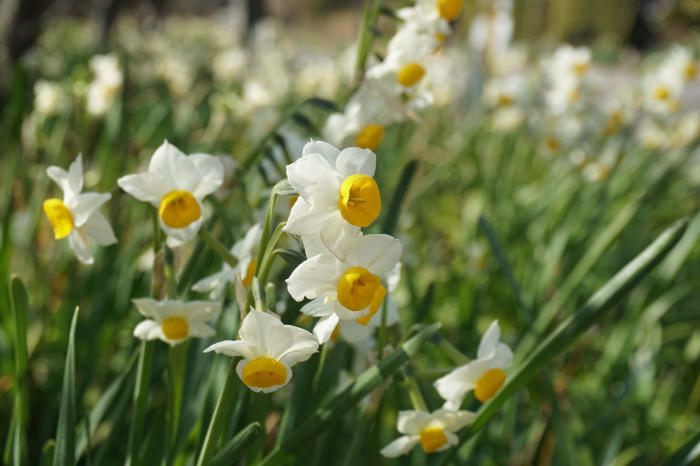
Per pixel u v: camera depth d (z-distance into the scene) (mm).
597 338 1307
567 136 1494
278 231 523
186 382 657
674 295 1262
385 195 1417
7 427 866
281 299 627
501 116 1786
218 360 649
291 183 503
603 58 8078
